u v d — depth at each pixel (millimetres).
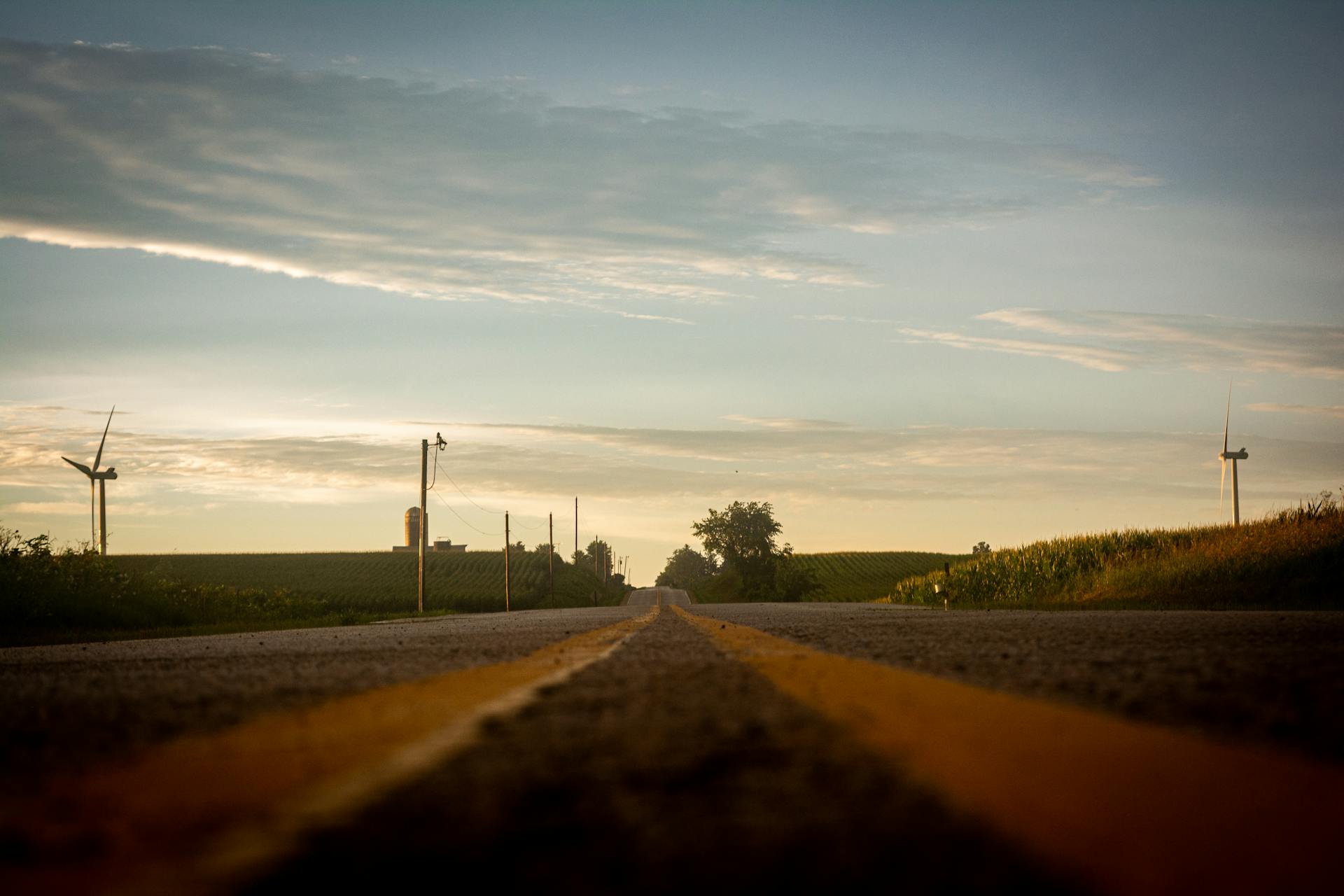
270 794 2961
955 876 2045
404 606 79250
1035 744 3627
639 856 2246
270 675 7750
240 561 115250
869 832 2412
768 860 2195
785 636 13492
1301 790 2826
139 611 32219
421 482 56188
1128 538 39062
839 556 160000
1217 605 26453
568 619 28656
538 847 2338
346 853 2299
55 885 2037
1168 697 4941
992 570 42781
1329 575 26422
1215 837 2326
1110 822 2469
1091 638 10320
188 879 2082
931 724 4148
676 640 12547
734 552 140875
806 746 3689
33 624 27688
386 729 4281
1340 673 5887
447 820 2613
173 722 4730
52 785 3160
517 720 4582
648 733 4109
